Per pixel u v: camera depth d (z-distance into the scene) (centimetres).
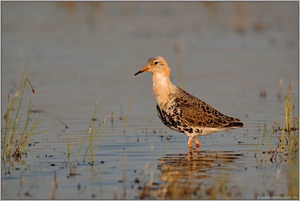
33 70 2388
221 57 2573
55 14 3422
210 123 1470
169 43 2828
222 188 1169
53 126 1670
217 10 3503
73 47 2781
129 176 1255
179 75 2288
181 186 1187
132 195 1151
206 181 1214
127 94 2045
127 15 3434
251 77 2238
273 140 1497
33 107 1884
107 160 1368
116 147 1468
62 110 1844
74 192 1171
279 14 3378
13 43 2861
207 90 2067
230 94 2014
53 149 1460
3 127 1662
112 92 2070
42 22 3250
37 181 1238
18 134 1593
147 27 3169
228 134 1574
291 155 1375
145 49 2712
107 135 1574
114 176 1258
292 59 2505
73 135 1577
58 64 2483
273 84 2136
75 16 3394
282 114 1753
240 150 1430
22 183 1226
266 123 1658
